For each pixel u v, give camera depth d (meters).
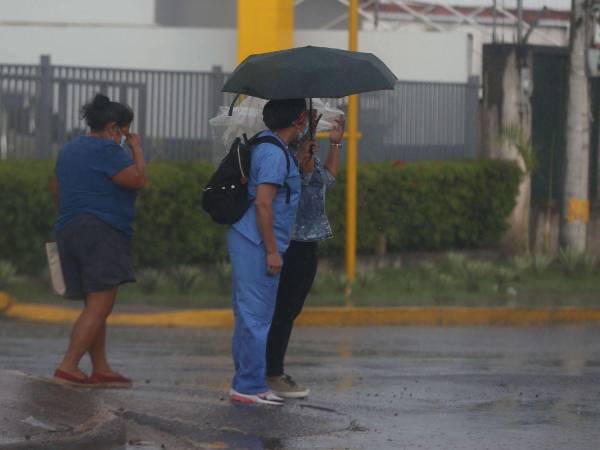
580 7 55.47
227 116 23.80
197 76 52.41
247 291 21.89
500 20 79.88
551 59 60.28
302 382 26.84
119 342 34.84
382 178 53.56
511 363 30.84
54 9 72.88
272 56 21.94
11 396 20.70
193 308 41.69
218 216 21.77
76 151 23.55
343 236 52.62
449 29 81.12
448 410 23.44
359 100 56.34
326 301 44.03
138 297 44.38
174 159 51.84
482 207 56.75
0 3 72.62
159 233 48.84
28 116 50.47
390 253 54.94
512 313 42.94
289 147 22.59
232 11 77.19
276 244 21.72
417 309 42.25
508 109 58.12
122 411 21.31
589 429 21.78
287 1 59.22
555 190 60.28
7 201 46.97
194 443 19.98
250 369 22.34
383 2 83.38
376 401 24.25
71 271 23.77
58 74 50.84
